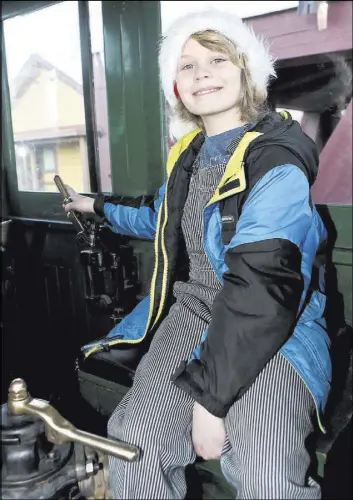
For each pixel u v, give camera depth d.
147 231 1.54
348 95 2.27
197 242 1.25
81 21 1.79
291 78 2.38
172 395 1.10
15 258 2.21
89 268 1.70
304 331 1.09
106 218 1.61
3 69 2.03
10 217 2.17
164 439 1.06
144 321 1.43
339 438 1.14
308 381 1.02
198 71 1.17
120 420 1.14
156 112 1.74
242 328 0.94
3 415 0.85
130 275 1.87
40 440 0.86
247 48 1.15
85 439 0.80
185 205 1.27
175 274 1.33
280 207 1.00
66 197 1.66
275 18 2.25
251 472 0.99
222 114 1.21
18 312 2.25
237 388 0.94
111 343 1.46
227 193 1.08
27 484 0.84
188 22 1.17
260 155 1.08
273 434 0.97
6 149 2.12
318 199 2.42
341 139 2.32
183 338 1.19
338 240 1.57
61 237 2.06
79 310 2.10
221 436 1.02
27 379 2.21
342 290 1.60
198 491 1.39
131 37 1.71
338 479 1.21
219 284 1.22
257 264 0.96
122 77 1.76
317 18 2.16
